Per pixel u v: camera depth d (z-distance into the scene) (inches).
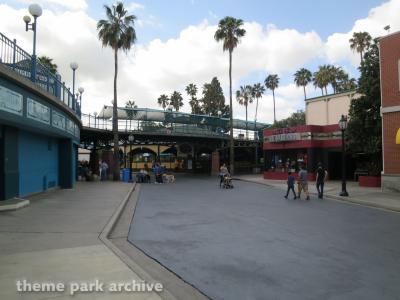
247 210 588.4
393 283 239.5
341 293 221.5
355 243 353.1
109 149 1846.7
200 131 1934.1
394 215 547.5
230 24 1763.0
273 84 3373.5
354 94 1619.1
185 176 1849.2
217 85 3422.7
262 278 248.1
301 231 412.5
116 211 523.8
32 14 606.2
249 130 2190.0
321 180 794.8
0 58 489.7
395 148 867.4
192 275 253.8
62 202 620.1
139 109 1745.8
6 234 359.6
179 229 421.1
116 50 1477.6
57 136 824.3
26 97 554.6
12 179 591.8
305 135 1427.2
